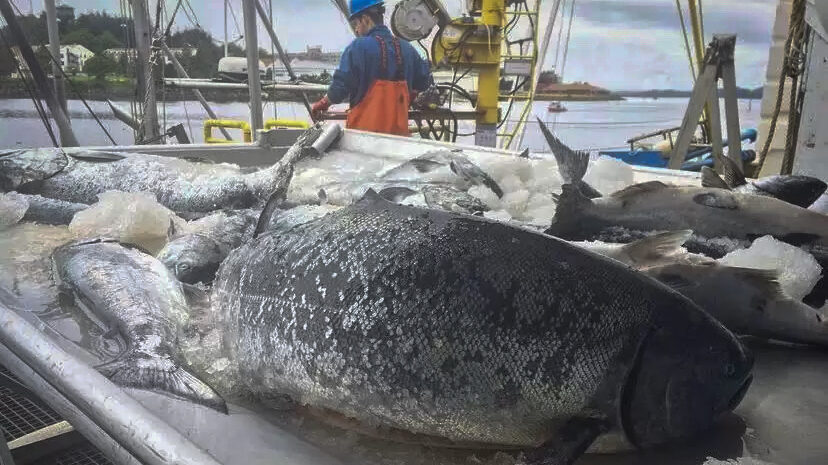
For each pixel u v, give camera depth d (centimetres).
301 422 168
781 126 715
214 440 152
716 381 140
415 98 748
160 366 185
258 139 589
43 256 307
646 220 282
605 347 136
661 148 874
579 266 143
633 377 136
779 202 267
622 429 139
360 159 501
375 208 172
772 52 718
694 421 141
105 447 142
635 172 417
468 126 1032
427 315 145
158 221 332
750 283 191
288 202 354
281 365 167
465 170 377
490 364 140
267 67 817
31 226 368
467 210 311
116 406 137
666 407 138
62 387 153
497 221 157
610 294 140
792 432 150
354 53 679
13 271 285
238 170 450
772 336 195
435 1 771
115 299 228
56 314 238
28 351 168
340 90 687
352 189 366
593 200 289
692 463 140
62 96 650
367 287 153
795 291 211
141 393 172
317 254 167
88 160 451
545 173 404
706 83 548
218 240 285
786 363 187
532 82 909
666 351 137
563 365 136
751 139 888
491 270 144
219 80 764
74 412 154
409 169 397
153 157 449
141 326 211
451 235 153
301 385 163
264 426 161
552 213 342
